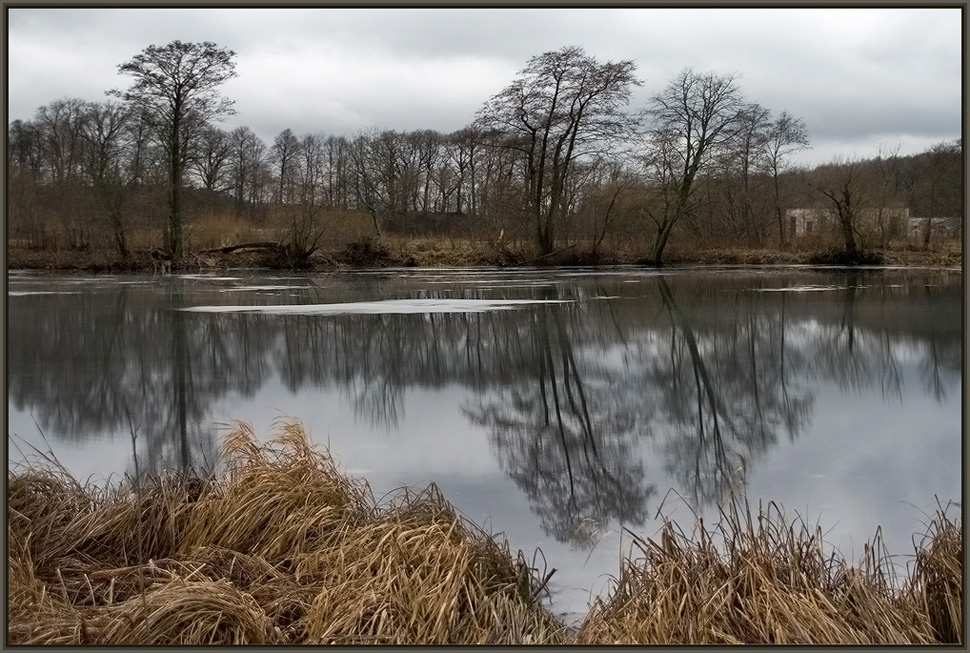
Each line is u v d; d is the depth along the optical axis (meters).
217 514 6.60
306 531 6.40
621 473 9.06
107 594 5.80
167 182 40.19
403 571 5.49
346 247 43.66
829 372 14.88
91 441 10.52
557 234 46.34
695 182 44.31
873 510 7.77
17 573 5.71
